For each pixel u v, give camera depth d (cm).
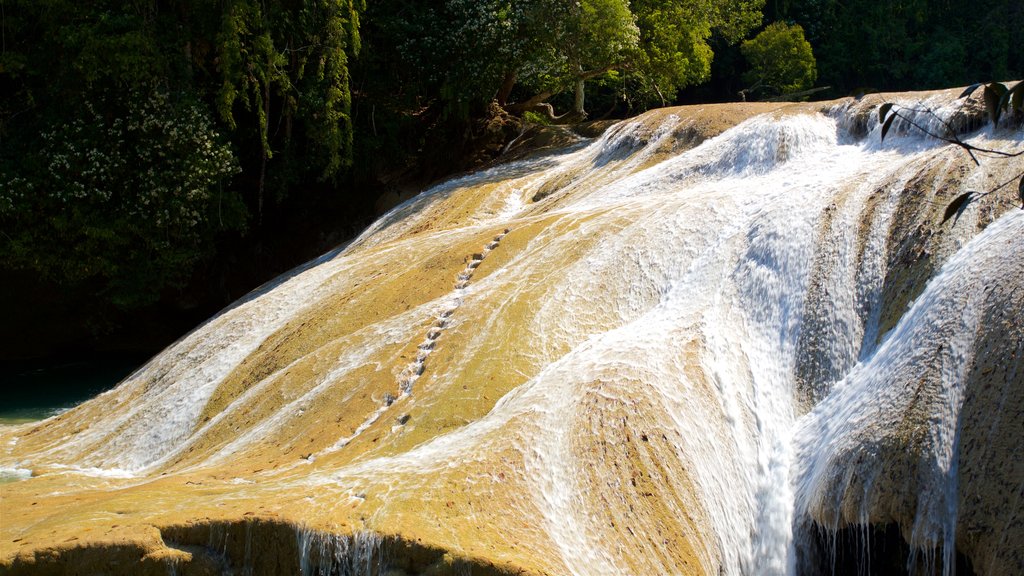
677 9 2956
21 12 2228
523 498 1067
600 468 1120
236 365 1608
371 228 2212
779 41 4028
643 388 1220
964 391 1066
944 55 4531
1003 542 951
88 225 2200
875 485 1055
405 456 1173
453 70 2647
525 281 1536
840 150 1691
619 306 1458
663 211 1611
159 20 2280
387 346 1459
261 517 997
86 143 2184
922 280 1247
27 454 1537
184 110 2239
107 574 961
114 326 2559
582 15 2548
